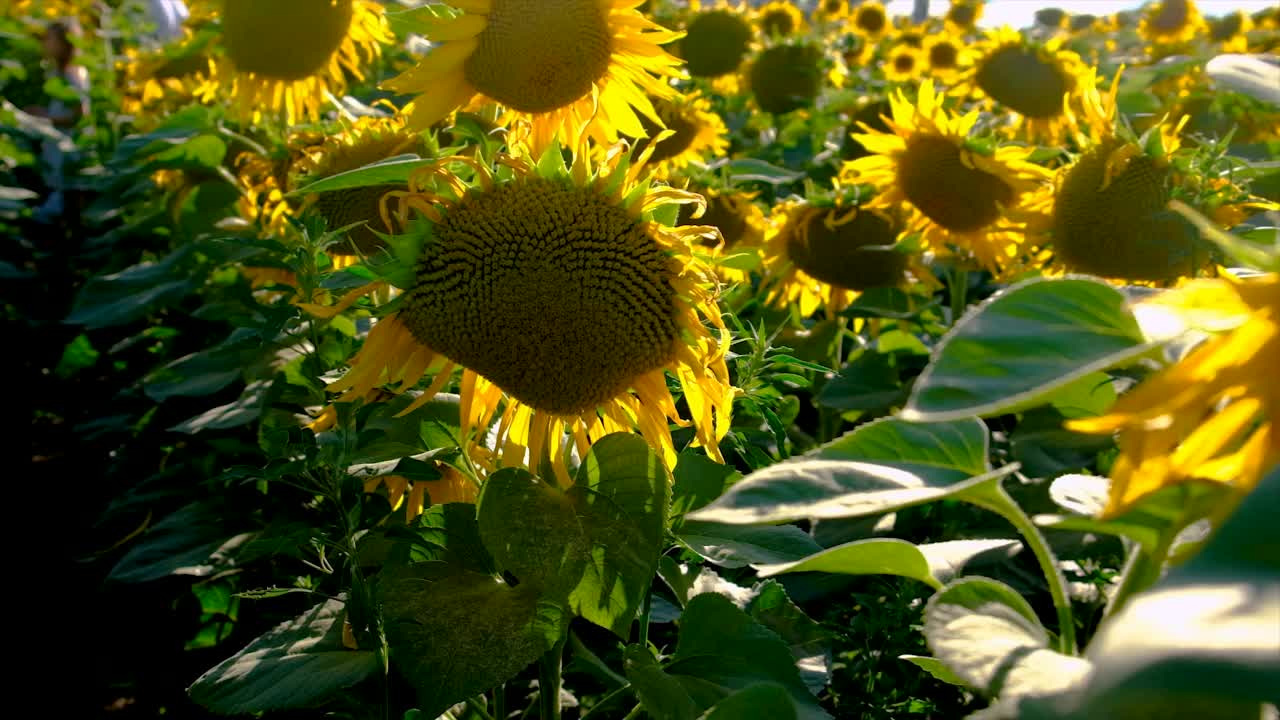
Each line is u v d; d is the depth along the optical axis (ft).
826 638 2.78
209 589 4.00
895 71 10.15
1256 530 0.69
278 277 4.33
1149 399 0.92
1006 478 3.17
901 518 3.37
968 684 1.22
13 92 12.64
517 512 2.02
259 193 4.43
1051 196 3.67
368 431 2.33
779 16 11.58
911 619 2.77
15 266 7.96
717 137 5.38
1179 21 11.71
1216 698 0.56
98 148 9.34
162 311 5.33
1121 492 0.97
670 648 3.09
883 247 4.39
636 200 2.21
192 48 4.70
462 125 2.67
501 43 2.64
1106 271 3.47
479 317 2.18
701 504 2.28
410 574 2.04
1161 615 0.63
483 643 1.91
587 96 2.78
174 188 5.42
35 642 4.54
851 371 4.29
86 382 6.61
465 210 2.21
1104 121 3.53
